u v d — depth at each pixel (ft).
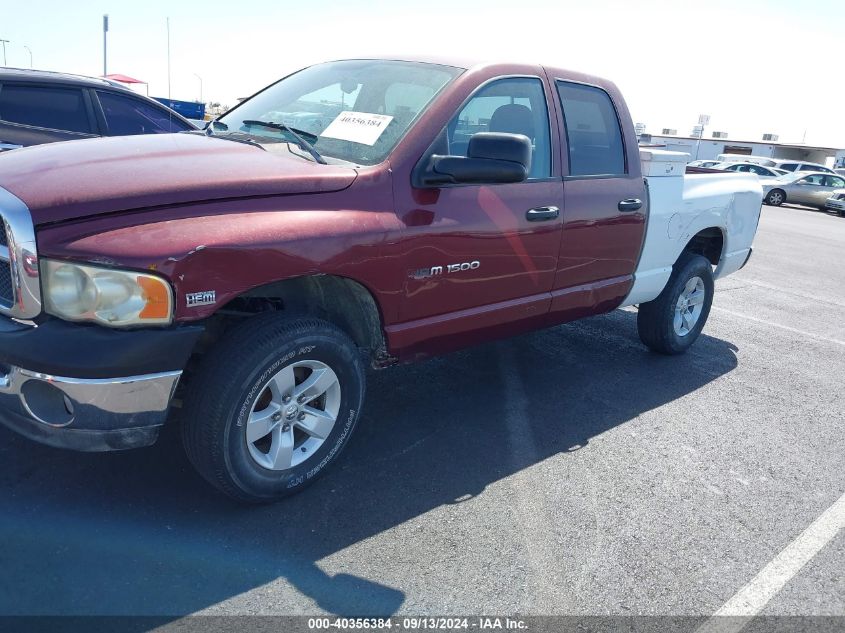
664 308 17.12
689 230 16.43
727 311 24.40
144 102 22.13
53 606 7.77
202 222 8.54
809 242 47.09
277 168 9.63
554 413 14.07
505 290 12.35
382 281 10.21
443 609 8.32
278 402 9.67
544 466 11.89
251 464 9.48
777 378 17.52
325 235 9.31
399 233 10.20
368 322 10.82
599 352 18.12
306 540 9.35
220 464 9.12
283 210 9.21
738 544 10.16
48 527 9.09
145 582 8.28
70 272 7.89
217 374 8.88
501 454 12.19
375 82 12.10
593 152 13.84
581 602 8.64
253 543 9.16
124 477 10.35
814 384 17.34
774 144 154.40
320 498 10.36
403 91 11.59
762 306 25.66
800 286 30.17
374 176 10.13
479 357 16.90
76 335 7.91
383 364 11.18
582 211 13.28
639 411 14.60
